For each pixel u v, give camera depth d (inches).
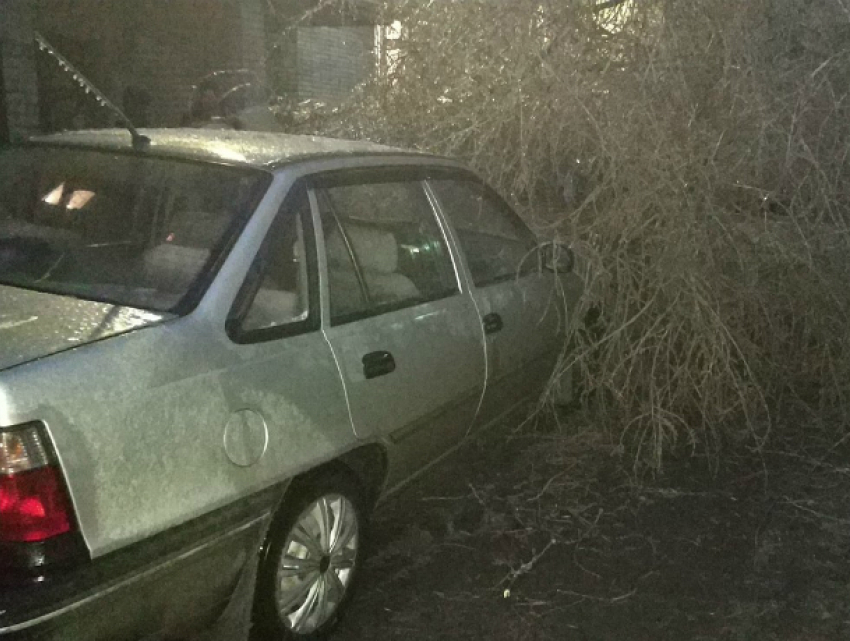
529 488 177.8
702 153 185.3
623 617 137.3
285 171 129.6
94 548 91.0
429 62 226.5
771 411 218.8
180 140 141.5
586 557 154.1
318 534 124.3
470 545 156.0
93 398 93.3
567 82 185.5
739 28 191.6
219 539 106.1
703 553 156.9
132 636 98.5
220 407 106.0
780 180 187.2
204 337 107.9
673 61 185.5
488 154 207.2
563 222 199.5
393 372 135.2
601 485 180.5
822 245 199.0
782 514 171.5
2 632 84.7
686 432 205.3
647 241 184.9
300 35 445.7
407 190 154.6
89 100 358.3
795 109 185.9
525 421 182.9
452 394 151.1
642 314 182.1
